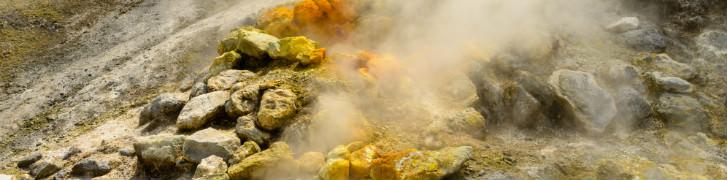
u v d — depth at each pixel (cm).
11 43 1850
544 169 695
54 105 1380
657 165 708
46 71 1661
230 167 724
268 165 708
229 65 1063
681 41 1057
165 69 1389
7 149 1155
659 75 902
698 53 1018
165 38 1728
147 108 1005
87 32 1892
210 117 884
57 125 1224
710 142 780
